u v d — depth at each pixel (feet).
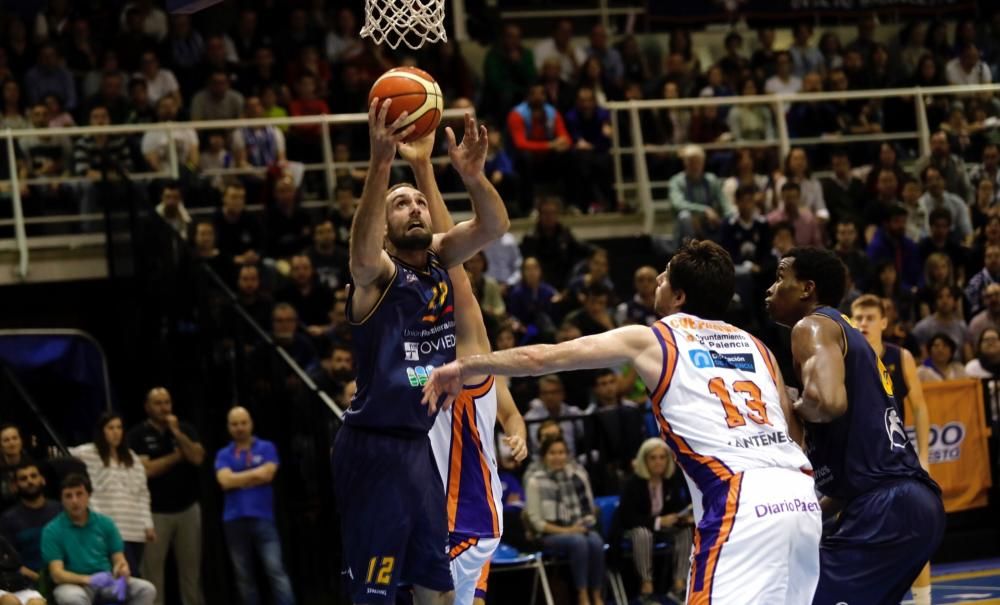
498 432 48.55
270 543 46.34
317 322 56.03
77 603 41.29
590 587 45.24
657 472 46.26
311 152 67.26
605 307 55.98
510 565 45.03
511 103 74.13
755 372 22.43
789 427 24.35
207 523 52.49
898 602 25.30
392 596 23.50
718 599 21.06
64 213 61.16
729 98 68.95
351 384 45.96
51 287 60.80
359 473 23.56
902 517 24.66
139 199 57.52
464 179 23.90
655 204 70.03
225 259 56.54
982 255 63.82
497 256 61.21
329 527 44.73
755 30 88.53
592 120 70.90
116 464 46.34
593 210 69.41
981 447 51.78
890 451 25.07
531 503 45.42
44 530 42.57
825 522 26.58
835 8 90.38
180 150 62.90
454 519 25.77
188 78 70.33
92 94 66.23
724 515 21.29
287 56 73.26
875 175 67.15
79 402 56.85
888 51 83.51
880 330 36.24
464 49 82.69
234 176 63.16
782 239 60.75
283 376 48.55
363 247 22.35
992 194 68.80
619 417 49.78
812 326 25.04
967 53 81.51
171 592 52.29
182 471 48.60
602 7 89.30
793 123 72.74
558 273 62.75
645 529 45.96
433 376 21.50
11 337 55.01
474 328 26.61
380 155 22.21
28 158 61.67
